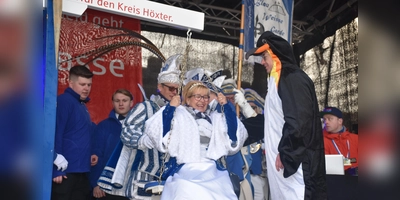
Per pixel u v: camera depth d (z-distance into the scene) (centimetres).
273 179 399
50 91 271
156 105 351
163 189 289
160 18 326
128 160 352
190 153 295
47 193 258
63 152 343
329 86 627
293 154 388
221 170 304
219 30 625
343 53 612
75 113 354
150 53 536
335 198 376
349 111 603
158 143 293
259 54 419
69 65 442
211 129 307
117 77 480
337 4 619
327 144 490
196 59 579
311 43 650
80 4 303
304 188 384
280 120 400
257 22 456
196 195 271
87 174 381
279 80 407
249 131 411
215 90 331
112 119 424
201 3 611
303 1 614
